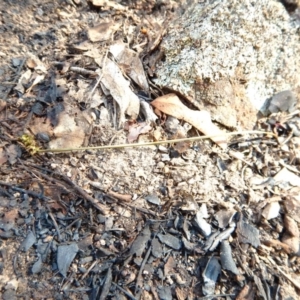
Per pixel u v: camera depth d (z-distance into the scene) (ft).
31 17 0.89
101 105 0.77
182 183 0.72
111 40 0.87
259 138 0.84
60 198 0.68
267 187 0.76
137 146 0.75
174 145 0.77
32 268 0.62
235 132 0.81
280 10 0.86
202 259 0.65
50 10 0.91
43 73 0.80
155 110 0.79
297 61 0.89
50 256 0.63
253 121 0.86
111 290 0.61
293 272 0.67
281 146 0.83
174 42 0.83
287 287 0.65
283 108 0.88
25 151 0.71
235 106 0.84
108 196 0.69
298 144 0.84
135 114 0.78
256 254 0.67
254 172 0.78
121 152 0.74
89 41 0.86
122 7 0.95
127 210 0.68
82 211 0.67
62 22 0.90
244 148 0.81
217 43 0.82
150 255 0.65
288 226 0.70
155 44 0.85
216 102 0.82
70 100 0.76
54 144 0.72
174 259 0.65
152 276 0.63
